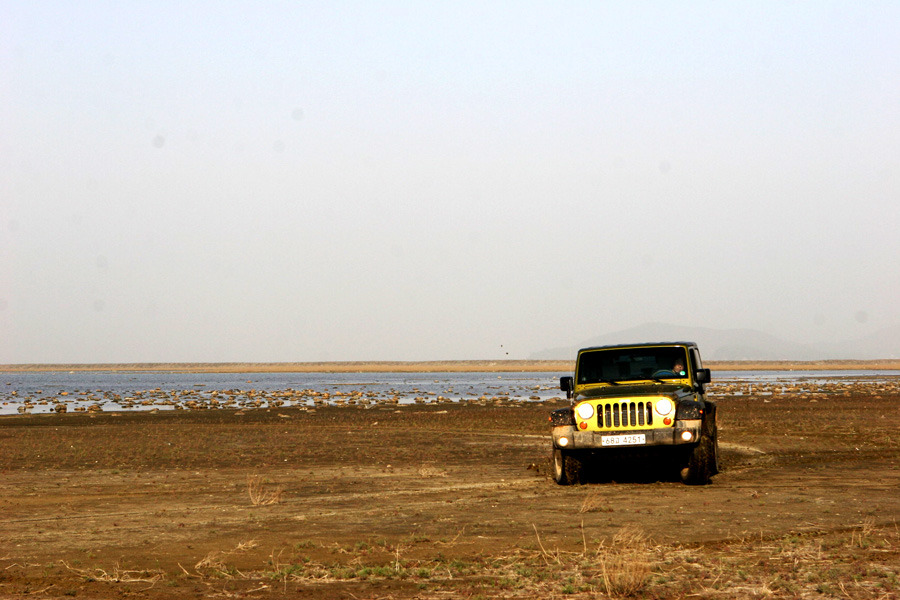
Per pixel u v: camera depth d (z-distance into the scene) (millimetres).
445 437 26406
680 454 14539
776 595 7289
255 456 21344
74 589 7941
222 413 42969
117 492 14992
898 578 7664
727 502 12297
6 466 19688
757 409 40031
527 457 20406
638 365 16250
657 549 9062
